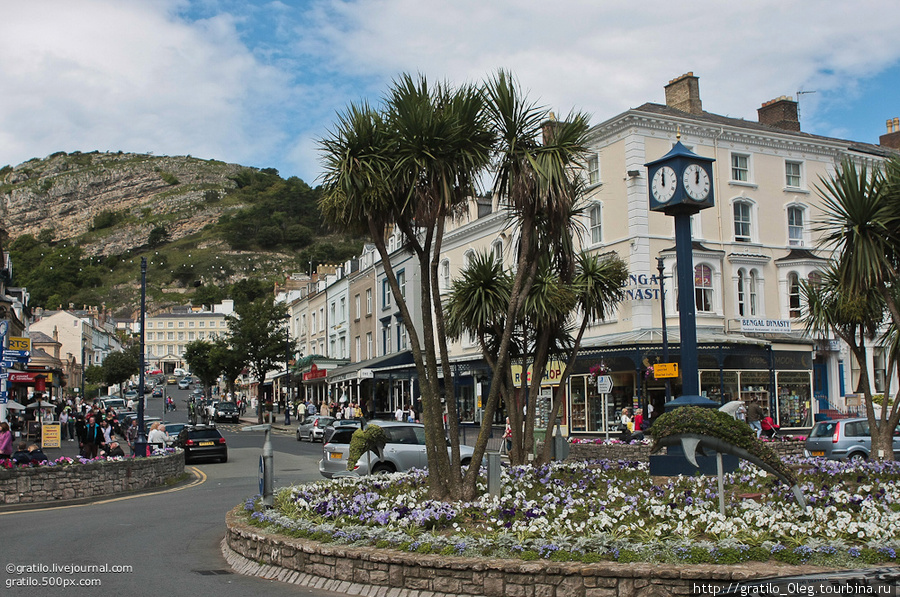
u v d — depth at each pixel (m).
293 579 8.62
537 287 16.08
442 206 10.60
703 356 29.59
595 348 28.81
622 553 7.22
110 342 140.00
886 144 43.56
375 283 50.97
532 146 10.84
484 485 12.05
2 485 17.00
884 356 34.56
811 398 31.88
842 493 9.59
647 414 28.27
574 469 14.31
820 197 34.69
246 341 58.28
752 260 32.19
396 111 10.58
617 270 18.38
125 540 11.77
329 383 55.94
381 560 7.92
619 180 31.22
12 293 61.88
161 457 21.05
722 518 8.01
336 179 10.88
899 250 15.12
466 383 38.16
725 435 8.83
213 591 8.23
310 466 25.17
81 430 23.58
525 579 7.15
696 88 34.91
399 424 19.66
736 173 33.12
